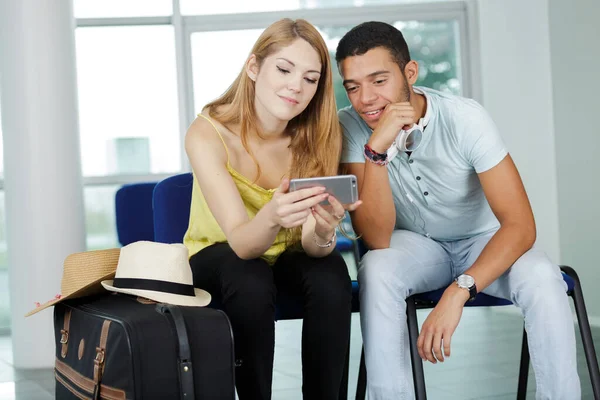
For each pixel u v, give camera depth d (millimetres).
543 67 5570
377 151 2230
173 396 1797
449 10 6074
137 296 2014
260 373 2012
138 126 6055
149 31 6066
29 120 4246
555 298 2102
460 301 2111
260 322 1993
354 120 2398
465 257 2473
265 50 2145
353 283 2396
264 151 2252
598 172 4965
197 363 1839
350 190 1948
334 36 6105
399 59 2271
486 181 2281
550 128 5512
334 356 2064
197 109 6109
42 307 2180
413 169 2346
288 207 1870
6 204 4316
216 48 6094
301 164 2271
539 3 5570
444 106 2297
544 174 5535
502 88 5734
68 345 2084
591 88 4996
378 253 2281
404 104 2209
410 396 2184
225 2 6090
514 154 5664
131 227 3803
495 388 3264
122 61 6051
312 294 2051
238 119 2227
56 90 4273
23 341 4281
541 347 2105
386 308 2166
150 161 6070
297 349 4461
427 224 2436
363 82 2250
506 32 5719
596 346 4086
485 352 4129
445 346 2086
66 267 2221
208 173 2109
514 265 2188
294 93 2133
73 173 4320
